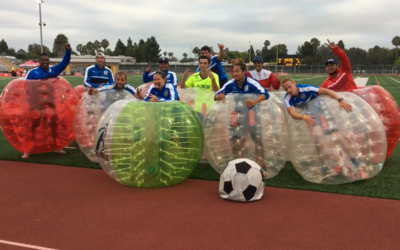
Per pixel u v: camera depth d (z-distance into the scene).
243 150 4.69
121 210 3.64
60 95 5.91
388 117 5.34
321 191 4.25
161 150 4.23
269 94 4.83
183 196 4.07
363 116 4.52
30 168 5.36
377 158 4.49
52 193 4.20
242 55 72.62
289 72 62.56
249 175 3.86
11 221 3.38
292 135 4.67
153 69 66.38
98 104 5.65
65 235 3.07
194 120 4.52
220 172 4.91
